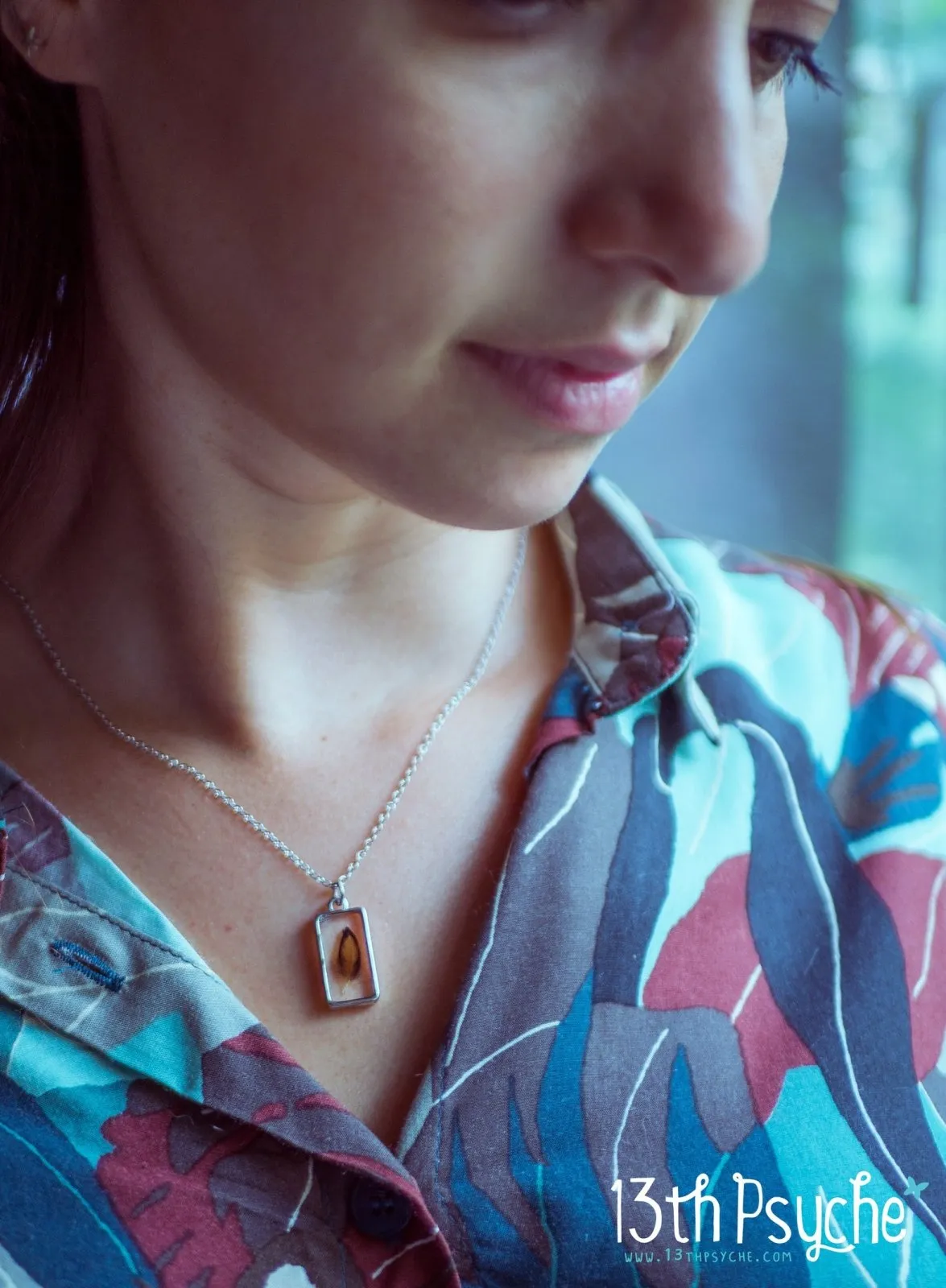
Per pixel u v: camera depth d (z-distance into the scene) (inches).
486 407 14.3
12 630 17.8
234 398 15.1
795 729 18.3
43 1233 15.1
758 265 13.7
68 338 17.1
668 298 14.1
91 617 17.5
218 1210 15.4
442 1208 15.6
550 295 13.7
